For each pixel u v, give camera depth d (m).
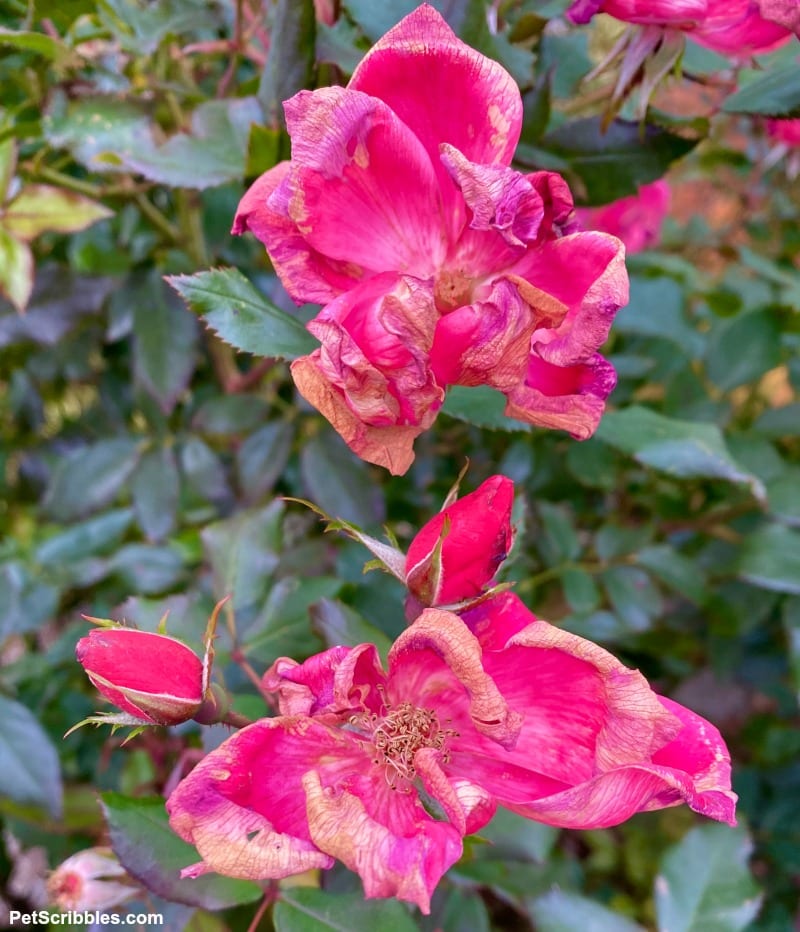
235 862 0.12
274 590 0.21
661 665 0.37
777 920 0.35
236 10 0.21
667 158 0.20
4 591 0.29
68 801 0.29
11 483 0.38
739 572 0.26
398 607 0.24
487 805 0.13
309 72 0.19
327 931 0.17
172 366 0.26
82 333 0.32
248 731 0.13
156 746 0.26
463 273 0.16
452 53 0.14
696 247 0.35
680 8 0.17
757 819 0.35
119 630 0.14
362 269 0.16
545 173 0.15
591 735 0.13
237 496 0.27
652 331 0.29
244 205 0.15
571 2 0.19
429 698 0.15
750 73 0.21
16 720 0.24
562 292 0.15
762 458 0.28
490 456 0.31
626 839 0.38
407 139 0.15
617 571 0.28
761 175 0.36
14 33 0.19
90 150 0.20
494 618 0.15
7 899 0.33
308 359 0.14
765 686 0.36
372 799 0.14
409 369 0.14
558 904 0.21
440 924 0.21
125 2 0.21
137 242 0.27
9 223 0.22
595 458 0.29
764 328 0.29
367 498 0.25
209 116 0.20
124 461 0.28
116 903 0.19
